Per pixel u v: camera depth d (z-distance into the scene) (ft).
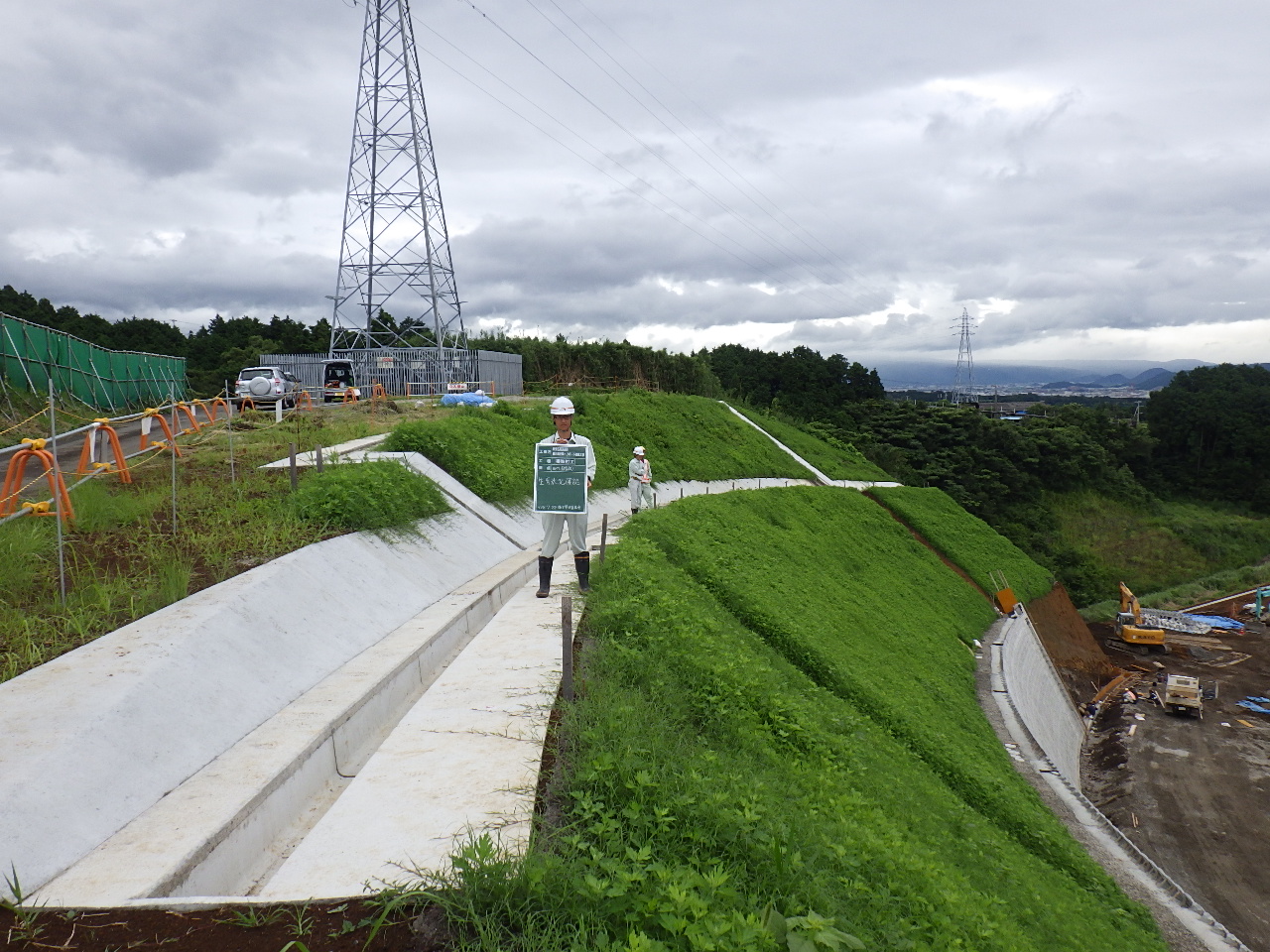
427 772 19.34
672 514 69.92
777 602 59.72
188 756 20.22
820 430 221.25
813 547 93.81
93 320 232.94
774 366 313.53
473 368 143.02
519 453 78.33
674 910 13.00
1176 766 104.58
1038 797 60.29
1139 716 122.21
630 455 111.86
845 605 76.23
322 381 136.05
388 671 28.43
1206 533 260.21
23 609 26.50
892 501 147.02
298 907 13.32
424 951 12.10
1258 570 236.43
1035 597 145.69
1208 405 298.76
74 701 19.79
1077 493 274.77
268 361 146.30
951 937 21.81
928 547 136.46
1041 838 49.01
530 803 17.46
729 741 28.43
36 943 12.19
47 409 85.71
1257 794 96.32
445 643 35.09
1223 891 76.95
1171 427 307.58
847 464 191.93
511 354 158.71
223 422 78.33
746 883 16.33
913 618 91.35
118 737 19.03
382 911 12.94
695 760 22.08
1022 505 261.44
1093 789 100.12
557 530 37.63
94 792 17.20
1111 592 228.84
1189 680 124.26
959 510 169.17
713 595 53.98
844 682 51.93
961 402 444.14
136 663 22.29
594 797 17.75
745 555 70.38
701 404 164.04
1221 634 182.70
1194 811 92.17
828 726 40.24
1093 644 151.53
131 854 15.72
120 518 37.42
